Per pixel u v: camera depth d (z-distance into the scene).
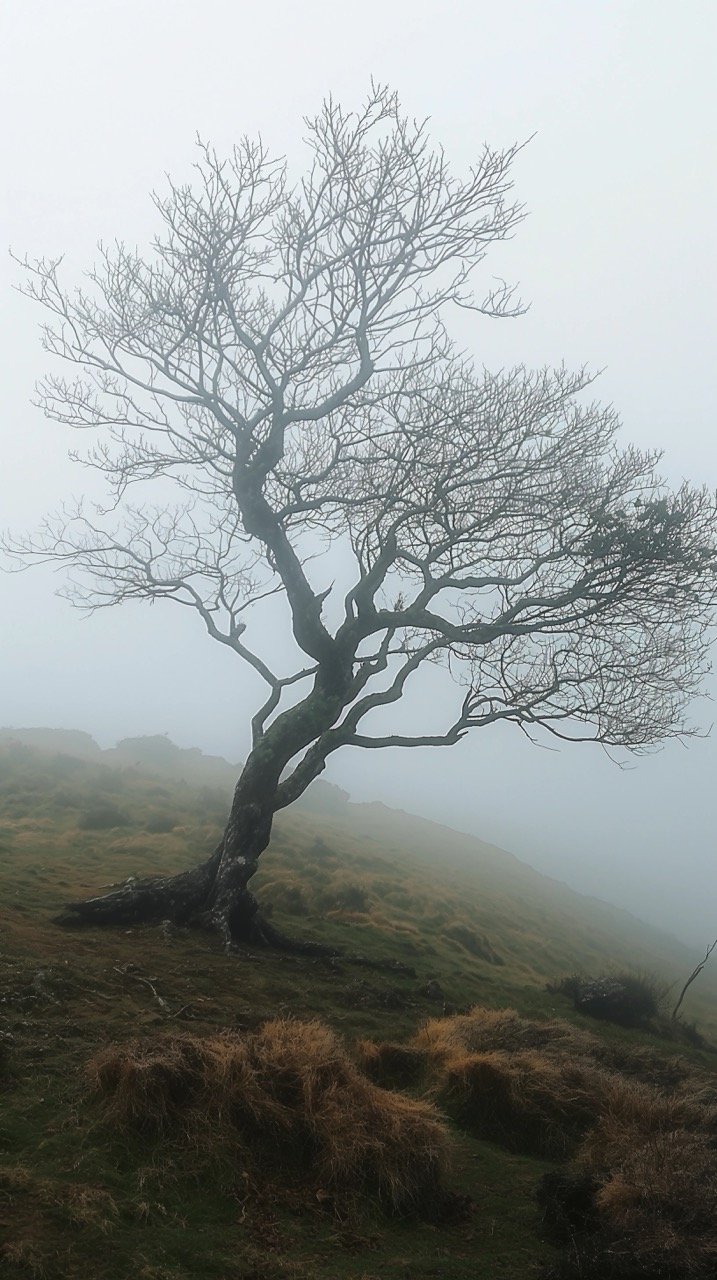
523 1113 7.96
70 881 16.86
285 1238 5.17
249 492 13.67
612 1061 10.91
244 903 13.80
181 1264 4.64
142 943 12.31
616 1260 5.20
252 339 13.24
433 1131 6.48
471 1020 11.29
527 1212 6.20
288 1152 6.12
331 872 26.41
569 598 13.91
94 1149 5.59
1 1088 6.28
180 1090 6.30
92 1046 7.43
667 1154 6.39
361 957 15.07
